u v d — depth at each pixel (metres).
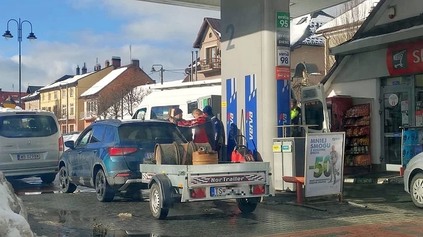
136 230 8.71
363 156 16.25
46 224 9.20
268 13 12.96
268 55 12.96
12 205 7.11
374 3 26.94
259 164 9.64
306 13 18.52
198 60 55.59
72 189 13.55
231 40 14.02
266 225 9.06
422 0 15.34
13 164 14.48
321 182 10.97
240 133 13.68
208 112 13.43
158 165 9.82
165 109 20.42
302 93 14.52
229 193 9.34
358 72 16.92
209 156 9.56
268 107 12.95
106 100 54.91
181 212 10.38
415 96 15.30
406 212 10.18
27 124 14.86
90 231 8.62
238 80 13.80
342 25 28.33
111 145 11.27
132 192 12.84
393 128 15.95
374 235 8.18
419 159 10.55
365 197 12.02
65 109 76.62
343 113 16.58
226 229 8.76
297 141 12.39
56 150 15.13
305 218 9.68
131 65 69.38
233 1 13.94
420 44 14.74
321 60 43.41
